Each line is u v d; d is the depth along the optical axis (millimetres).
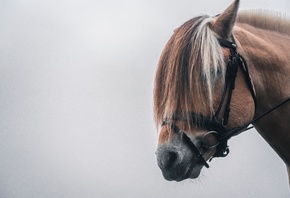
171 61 3523
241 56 3621
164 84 3531
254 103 3643
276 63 3723
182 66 3500
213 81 3512
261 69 3697
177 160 3461
